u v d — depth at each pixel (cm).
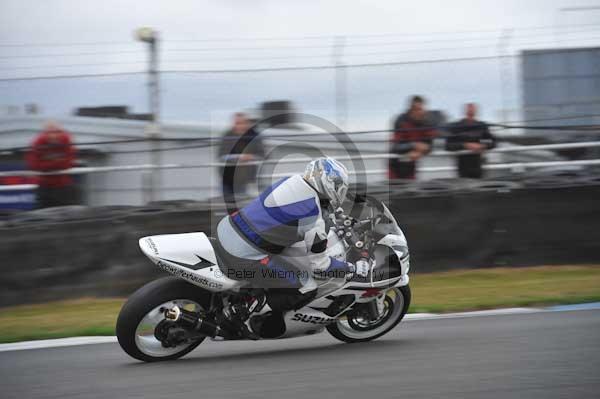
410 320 1327
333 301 1118
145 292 1053
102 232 1600
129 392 927
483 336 1169
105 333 1286
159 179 1673
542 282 1603
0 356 1145
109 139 1678
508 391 893
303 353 1113
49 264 1573
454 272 1725
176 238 1075
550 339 1134
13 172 1628
